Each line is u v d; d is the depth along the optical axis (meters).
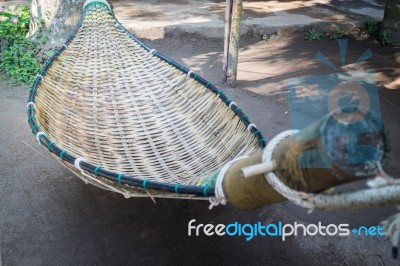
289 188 1.44
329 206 1.41
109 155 3.04
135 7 7.01
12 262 2.54
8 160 3.44
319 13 7.05
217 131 3.07
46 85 3.17
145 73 3.66
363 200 1.33
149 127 3.30
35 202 3.02
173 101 3.46
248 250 2.70
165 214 2.97
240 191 1.71
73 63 3.53
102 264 2.57
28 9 6.35
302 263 2.62
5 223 2.82
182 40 6.06
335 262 2.64
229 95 4.63
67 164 2.37
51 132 2.89
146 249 2.69
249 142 2.75
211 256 2.65
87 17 3.85
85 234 2.78
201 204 3.07
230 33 4.63
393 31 6.23
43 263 2.55
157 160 3.04
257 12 6.98
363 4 7.73
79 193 3.13
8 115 4.09
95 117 3.30
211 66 5.36
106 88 3.51
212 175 2.20
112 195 3.13
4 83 4.70
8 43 5.24
